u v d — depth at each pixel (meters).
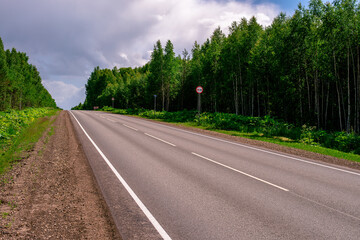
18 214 4.07
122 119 28.08
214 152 10.24
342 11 18.83
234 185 6.00
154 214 4.31
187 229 3.80
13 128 13.96
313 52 23.97
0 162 7.38
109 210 4.40
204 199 5.05
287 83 26.69
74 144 11.06
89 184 5.79
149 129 18.17
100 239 3.41
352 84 24.42
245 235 3.65
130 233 3.63
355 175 7.26
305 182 6.41
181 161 8.40
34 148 9.75
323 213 4.51
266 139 15.18
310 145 13.37
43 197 4.86
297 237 3.63
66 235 3.46
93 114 37.44
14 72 55.00
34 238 3.34
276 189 5.79
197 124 23.69
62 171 6.75
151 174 6.77
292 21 25.06
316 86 25.20
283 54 25.84
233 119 22.44
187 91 53.34
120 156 8.91
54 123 20.44
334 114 28.64
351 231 3.86
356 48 21.05
